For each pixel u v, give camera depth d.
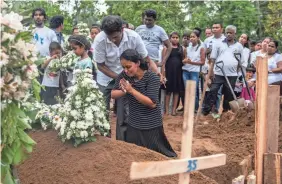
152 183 5.19
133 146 5.68
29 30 3.96
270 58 10.45
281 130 7.71
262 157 5.79
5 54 3.55
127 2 21.64
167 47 9.76
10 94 3.73
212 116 10.15
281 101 8.76
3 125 3.82
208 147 7.67
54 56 8.30
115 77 6.85
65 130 5.74
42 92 8.50
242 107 9.53
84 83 5.77
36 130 6.32
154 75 5.95
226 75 10.79
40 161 5.73
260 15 26.19
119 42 6.76
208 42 11.38
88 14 18.72
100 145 5.65
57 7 17.94
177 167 3.40
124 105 6.20
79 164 5.48
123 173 5.28
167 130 8.99
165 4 22.53
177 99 11.11
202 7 26.30
